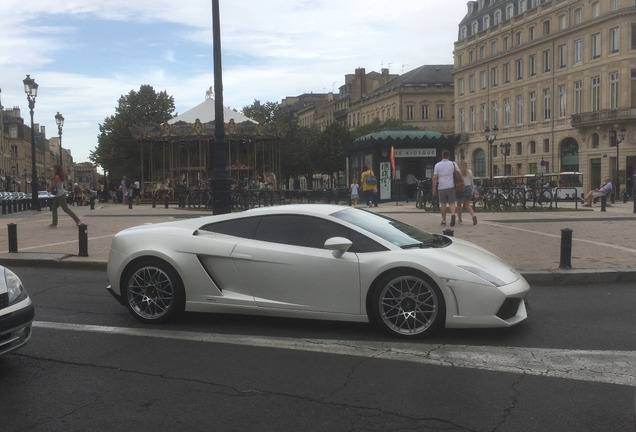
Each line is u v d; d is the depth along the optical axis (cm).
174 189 3528
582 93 5531
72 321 628
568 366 470
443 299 535
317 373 457
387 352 509
